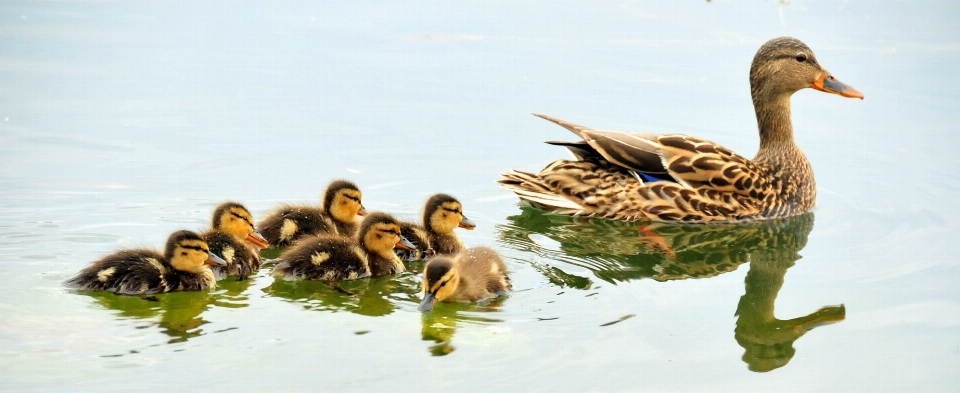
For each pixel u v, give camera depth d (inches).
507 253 474.3
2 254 442.9
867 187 575.2
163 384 331.3
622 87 692.1
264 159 578.6
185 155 578.6
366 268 441.4
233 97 663.8
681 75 711.1
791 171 543.8
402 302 409.1
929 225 517.7
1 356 345.7
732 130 633.6
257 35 773.9
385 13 829.8
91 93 658.8
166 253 411.2
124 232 477.7
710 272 461.4
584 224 526.6
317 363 349.7
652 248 490.6
